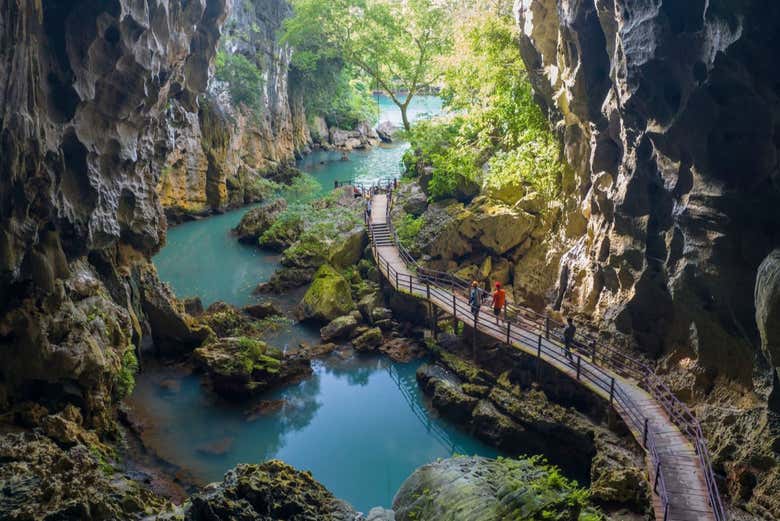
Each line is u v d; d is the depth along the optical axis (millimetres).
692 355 18594
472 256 30453
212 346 23984
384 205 38438
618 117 19938
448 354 25453
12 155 15000
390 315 29031
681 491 14742
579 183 24969
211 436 20953
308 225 38438
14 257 15898
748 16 12805
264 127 56125
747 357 16297
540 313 27078
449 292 27562
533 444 20828
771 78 13289
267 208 41750
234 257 37875
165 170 42750
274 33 57906
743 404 16219
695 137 15602
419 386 24859
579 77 21281
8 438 13297
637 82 16891
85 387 18125
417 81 47281
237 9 51562
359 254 34250
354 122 77125
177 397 22922
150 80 20438
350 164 64062
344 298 30016
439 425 22641
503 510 11023
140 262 24953
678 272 17453
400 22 47688
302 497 10961
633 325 20625
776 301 12758
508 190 30719
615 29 18188
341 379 25469
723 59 13820
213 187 46562
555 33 23922
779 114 13445
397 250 32375
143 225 23562
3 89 14305
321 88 67000
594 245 23078
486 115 32906
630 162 19359
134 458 18875
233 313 28516
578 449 20062
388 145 76188
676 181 17031
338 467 20078
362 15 48562
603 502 17062
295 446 21031
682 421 17141
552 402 21500
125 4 17500
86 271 20312
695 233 16438
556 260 27266
